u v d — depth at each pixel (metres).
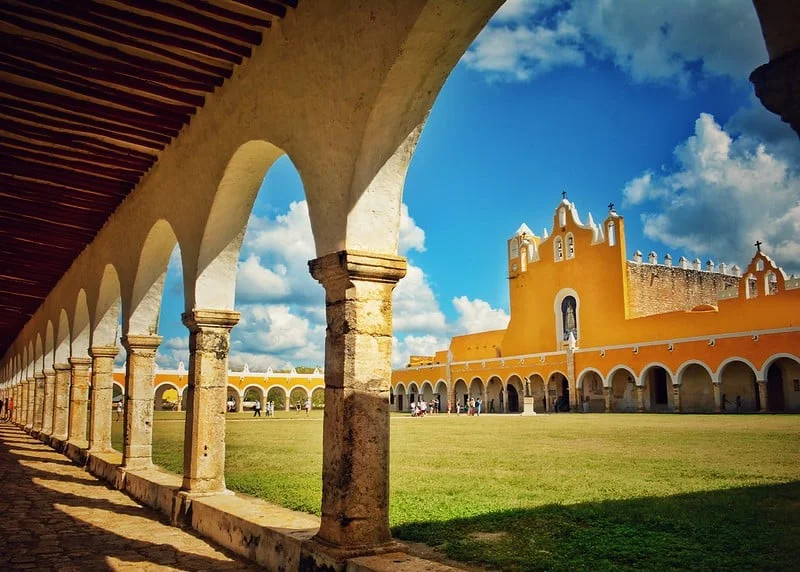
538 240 55.00
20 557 5.51
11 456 14.14
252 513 5.82
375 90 4.12
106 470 10.67
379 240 4.52
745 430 18.50
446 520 6.35
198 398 7.04
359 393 4.32
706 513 6.36
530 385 48.03
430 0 3.61
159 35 5.86
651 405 40.75
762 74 1.96
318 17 4.91
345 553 4.09
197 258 7.14
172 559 5.44
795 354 30.62
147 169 9.24
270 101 5.59
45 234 12.59
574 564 4.71
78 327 14.52
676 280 48.53
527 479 9.18
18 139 8.28
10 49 6.09
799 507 6.62
